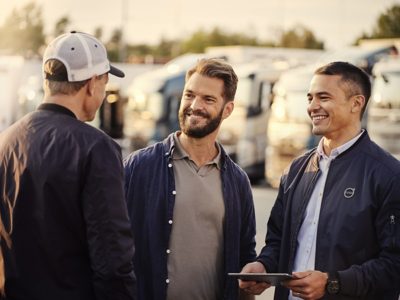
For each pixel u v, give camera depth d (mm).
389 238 4117
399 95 19297
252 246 4750
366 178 4203
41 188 3678
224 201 4508
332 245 4191
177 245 4406
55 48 3822
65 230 3691
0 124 25766
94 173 3662
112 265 3635
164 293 4367
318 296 4074
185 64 25875
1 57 26406
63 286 3695
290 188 4492
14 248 3713
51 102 3834
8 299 3760
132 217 4484
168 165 4480
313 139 21328
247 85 23406
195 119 4434
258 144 23422
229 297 4492
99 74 3861
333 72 4316
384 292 4305
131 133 25844
